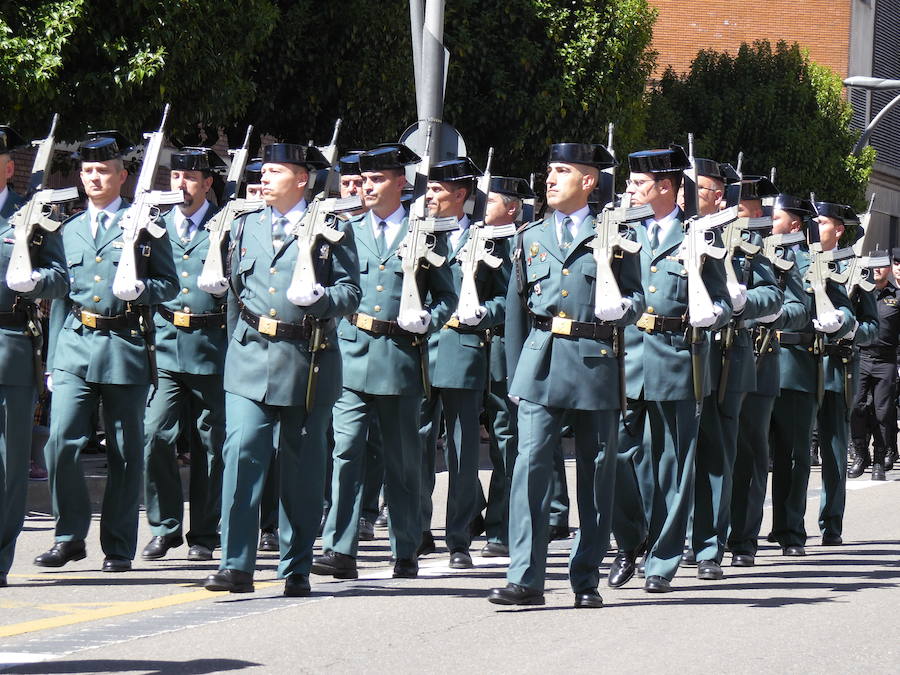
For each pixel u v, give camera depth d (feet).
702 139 179.22
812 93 187.01
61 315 48.44
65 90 80.64
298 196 43.21
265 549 55.01
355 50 101.45
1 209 45.01
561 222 42.01
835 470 60.03
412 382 47.42
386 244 47.98
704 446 49.60
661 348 45.83
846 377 59.82
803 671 34.81
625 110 126.72
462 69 114.93
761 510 53.52
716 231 46.11
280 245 42.27
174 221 53.57
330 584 46.57
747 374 49.93
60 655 35.09
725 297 45.62
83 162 48.24
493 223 58.23
